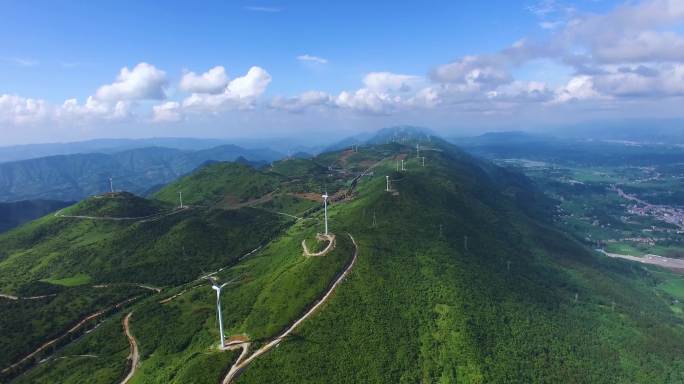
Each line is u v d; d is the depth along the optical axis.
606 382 193.75
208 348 174.62
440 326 187.38
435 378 162.12
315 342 163.75
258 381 145.25
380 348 166.62
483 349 182.12
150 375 175.88
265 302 196.12
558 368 191.50
